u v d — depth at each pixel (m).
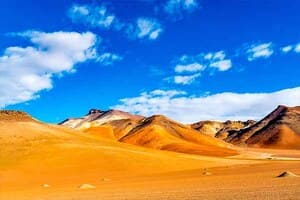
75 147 109.69
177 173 88.75
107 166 99.12
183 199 35.38
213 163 117.31
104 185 64.19
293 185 42.78
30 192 58.31
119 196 42.66
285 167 93.00
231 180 58.84
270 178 57.78
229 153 198.00
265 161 137.25
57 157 102.25
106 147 115.75
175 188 50.09
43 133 121.44
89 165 98.88
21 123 126.19
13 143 109.50
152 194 42.84
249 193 37.03
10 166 95.50
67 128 142.38
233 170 90.19
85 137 131.75
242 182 53.47
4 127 119.81
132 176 86.00
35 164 97.44
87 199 41.44
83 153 105.62
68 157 102.62
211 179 64.25
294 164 107.25
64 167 96.69
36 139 114.38
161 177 78.19
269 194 34.62
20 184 78.62
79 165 98.44
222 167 105.88
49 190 60.28
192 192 42.38
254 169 90.19
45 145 109.69
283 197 31.58
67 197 45.72
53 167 96.50
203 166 109.75
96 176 88.31
